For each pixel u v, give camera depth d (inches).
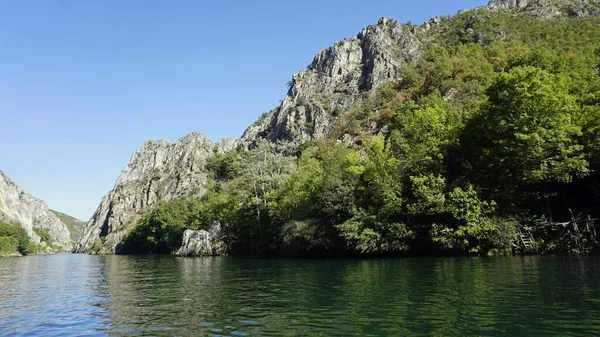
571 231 1440.7
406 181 1808.6
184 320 601.9
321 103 6560.0
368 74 6643.7
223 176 7150.6
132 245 6038.4
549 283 760.3
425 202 1593.3
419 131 1852.9
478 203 1492.4
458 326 488.4
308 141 5260.8
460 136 1790.1
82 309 754.8
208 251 3063.5
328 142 4682.6
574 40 4562.0
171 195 7470.5
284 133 6565.0
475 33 6441.9
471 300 634.2
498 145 1605.6
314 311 617.3
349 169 1921.8
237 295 827.4
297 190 2331.4
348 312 594.6
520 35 5728.3
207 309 682.2
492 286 754.2
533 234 1498.5
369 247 1708.9
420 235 1726.1
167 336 513.3
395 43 7199.8
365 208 1851.6
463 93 3277.6
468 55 4579.2
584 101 1652.3
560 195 1652.3
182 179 7529.5
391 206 1697.8
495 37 6038.4
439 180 1584.6
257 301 739.4
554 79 1721.2
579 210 1621.6
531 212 1609.3
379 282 889.5
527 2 7682.1
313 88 7278.5
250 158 3075.8
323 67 7726.4
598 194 1541.6
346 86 6786.4
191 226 4033.0
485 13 7480.3
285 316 593.3
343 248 1980.8
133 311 700.0
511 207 1536.7
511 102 1512.1
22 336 554.6
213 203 3585.1
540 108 1459.2
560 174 1414.9
